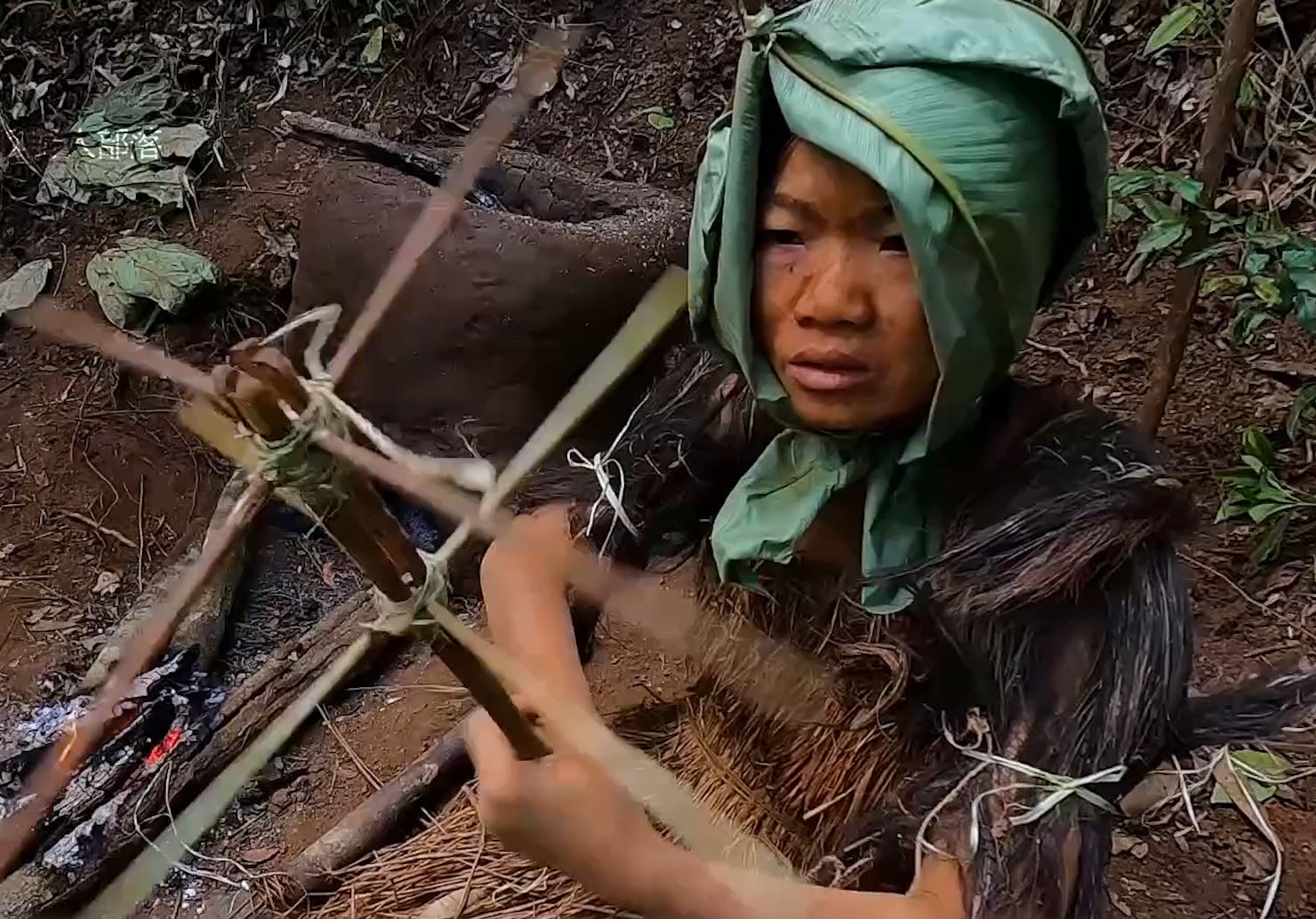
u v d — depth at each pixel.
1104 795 0.90
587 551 1.17
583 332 1.97
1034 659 0.92
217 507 2.22
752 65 0.86
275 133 3.08
